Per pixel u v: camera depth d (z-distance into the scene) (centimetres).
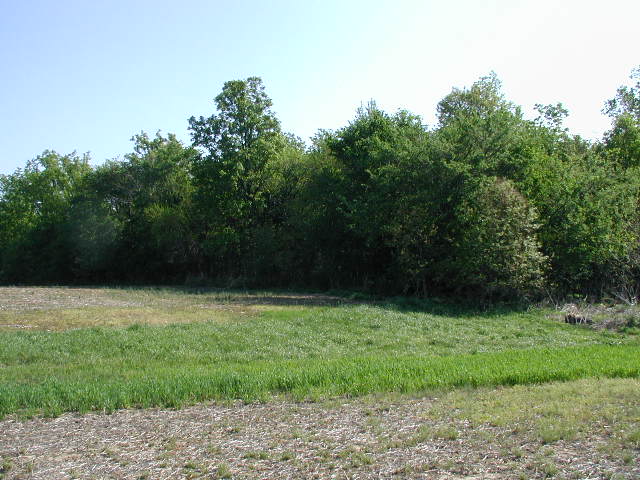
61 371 1338
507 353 1410
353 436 755
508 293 2589
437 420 808
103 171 5391
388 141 3503
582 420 759
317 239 3919
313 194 3894
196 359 1498
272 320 2097
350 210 3509
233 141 4481
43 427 863
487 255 2530
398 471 623
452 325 2083
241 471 644
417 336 1862
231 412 916
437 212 2877
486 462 637
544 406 836
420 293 3095
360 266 3825
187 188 5278
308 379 1091
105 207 5412
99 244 5291
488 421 782
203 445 744
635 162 3588
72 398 997
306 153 4700
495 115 2905
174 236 4853
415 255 2981
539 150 3047
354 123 3794
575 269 2694
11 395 1002
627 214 2762
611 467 606
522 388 983
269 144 4484
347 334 1848
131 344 1619
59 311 2394
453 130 3008
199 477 632
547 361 1214
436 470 621
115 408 973
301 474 628
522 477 590
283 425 824
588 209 2709
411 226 2934
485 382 1036
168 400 995
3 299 3045
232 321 2097
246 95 4541
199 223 4953
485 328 2031
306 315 2212
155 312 2408
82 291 3797
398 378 1080
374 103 3825
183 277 5216
